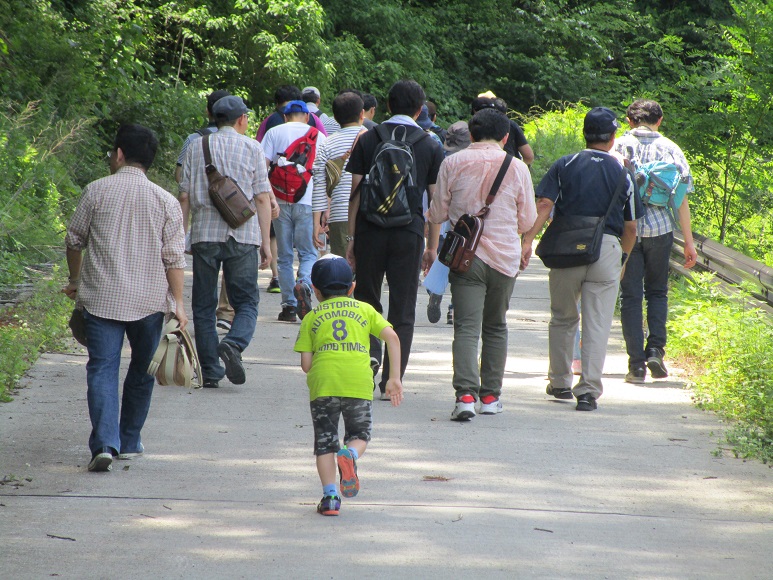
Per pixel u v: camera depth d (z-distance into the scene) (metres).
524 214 25.70
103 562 16.12
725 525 18.67
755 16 49.94
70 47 61.44
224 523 18.02
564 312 27.45
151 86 73.44
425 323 38.88
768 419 24.72
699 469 21.95
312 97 42.66
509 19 149.62
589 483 20.83
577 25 145.62
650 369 30.53
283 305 37.53
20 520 17.86
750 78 50.28
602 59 150.88
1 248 40.69
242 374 27.52
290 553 16.69
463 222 25.27
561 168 26.56
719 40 55.06
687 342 33.06
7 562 15.99
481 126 25.69
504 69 146.50
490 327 26.22
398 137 26.44
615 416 26.34
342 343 18.59
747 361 27.41
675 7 153.38
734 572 16.50
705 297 36.50
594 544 17.52
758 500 20.08
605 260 26.53
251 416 25.33
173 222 20.89
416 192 26.30
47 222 45.22
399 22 132.75
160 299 20.94
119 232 20.62
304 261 37.34
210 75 101.00
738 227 52.50
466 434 24.25
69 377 28.11
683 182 29.91
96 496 19.23
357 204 26.94
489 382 26.33
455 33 146.62
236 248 27.80
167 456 21.89
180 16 97.12
